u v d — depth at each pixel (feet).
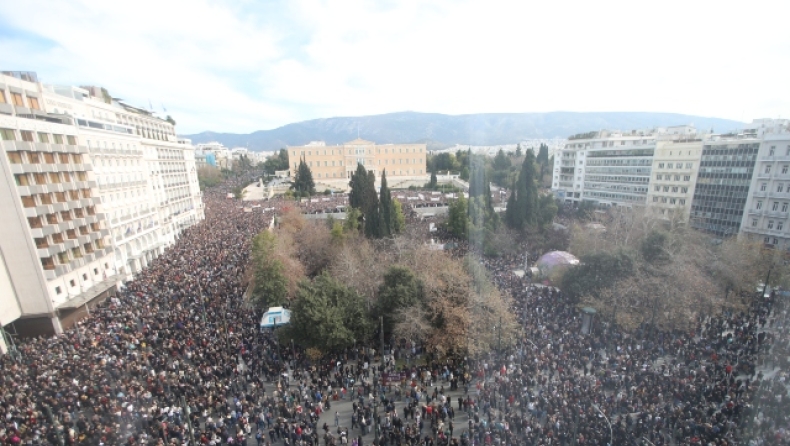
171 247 220.43
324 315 99.81
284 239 179.11
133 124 264.52
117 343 103.19
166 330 108.78
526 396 74.33
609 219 138.41
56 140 140.36
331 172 512.22
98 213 158.61
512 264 127.24
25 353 100.78
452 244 129.08
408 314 98.68
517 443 63.46
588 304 108.27
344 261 139.33
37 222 128.26
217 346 103.71
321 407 84.17
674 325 100.73
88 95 221.66
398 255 148.87
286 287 132.57
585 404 72.95
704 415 68.90
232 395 87.71
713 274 122.93
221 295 138.00
